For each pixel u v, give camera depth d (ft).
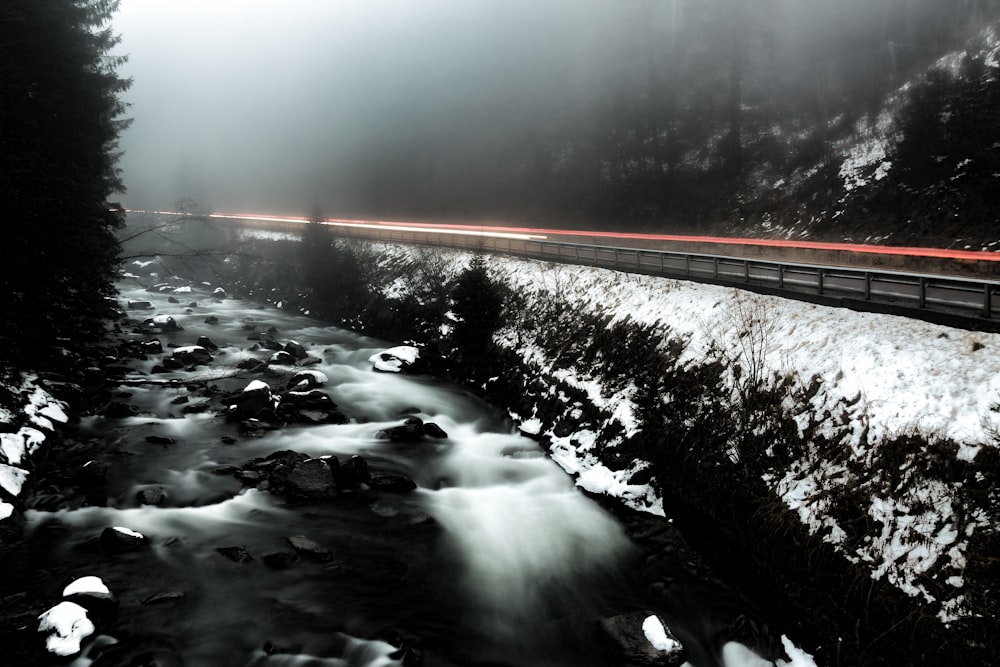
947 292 55.21
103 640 29.71
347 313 123.44
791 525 38.34
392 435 62.03
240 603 33.65
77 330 69.97
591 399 63.21
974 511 31.37
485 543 43.57
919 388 38.37
